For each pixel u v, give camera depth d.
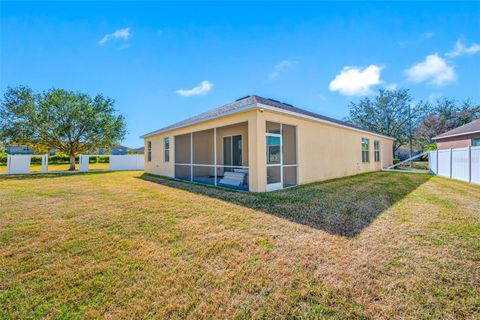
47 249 2.86
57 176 12.12
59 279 2.21
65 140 16.66
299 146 8.02
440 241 3.02
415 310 1.79
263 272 2.32
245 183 8.56
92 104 17.22
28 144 16.05
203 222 3.88
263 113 6.68
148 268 2.41
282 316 1.74
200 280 2.20
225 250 2.82
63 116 16.02
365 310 1.79
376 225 3.67
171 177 11.27
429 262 2.48
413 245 2.91
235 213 4.42
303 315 1.75
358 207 4.80
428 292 1.99
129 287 2.09
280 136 7.39
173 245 2.97
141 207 4.91
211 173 12.80
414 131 21.83
